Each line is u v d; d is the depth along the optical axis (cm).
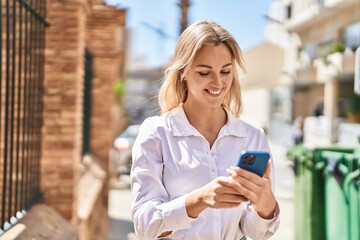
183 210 192
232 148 218
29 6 345
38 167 419
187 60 205
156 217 196
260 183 185
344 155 376
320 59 2606
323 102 2884
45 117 454
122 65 2933
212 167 212
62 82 457
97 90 898
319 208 418
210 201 187
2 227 296
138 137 217
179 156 212
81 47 472
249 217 210
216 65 204
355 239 358
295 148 462
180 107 219
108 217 877
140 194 207
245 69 219
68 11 456
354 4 2220
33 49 411
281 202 998
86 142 778
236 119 222
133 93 5559
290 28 3008
